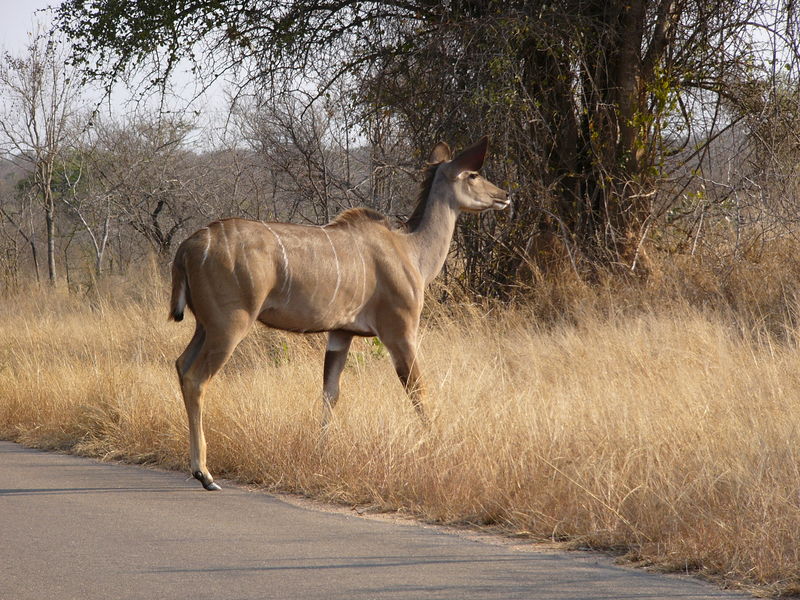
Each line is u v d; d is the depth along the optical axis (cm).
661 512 986
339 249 1366
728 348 1733
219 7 2655
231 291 1268
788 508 936
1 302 3875
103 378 1800
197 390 1273
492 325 2233
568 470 1127
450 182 1536
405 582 843
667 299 2155
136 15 2667
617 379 1581
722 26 2489
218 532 1023
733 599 807
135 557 920
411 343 1429
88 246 5775
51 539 989
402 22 2562
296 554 933
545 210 2430
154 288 3284
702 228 2497
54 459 1502
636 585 839
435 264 1519
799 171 2473
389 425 1299
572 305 2225
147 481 1322
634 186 2492
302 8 2655
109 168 4853
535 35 2341
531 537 1012
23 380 1908
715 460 1094
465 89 2350
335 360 1441
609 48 2519
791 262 2248
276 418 1404
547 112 2512
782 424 1227
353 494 1186
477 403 1420
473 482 1134
